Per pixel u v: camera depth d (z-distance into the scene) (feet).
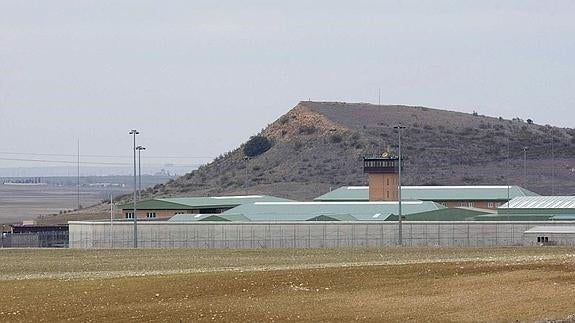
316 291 603.67
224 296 595.88
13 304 580.71
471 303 534.37
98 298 600.80
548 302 523.70
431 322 485.15
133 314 531.50
